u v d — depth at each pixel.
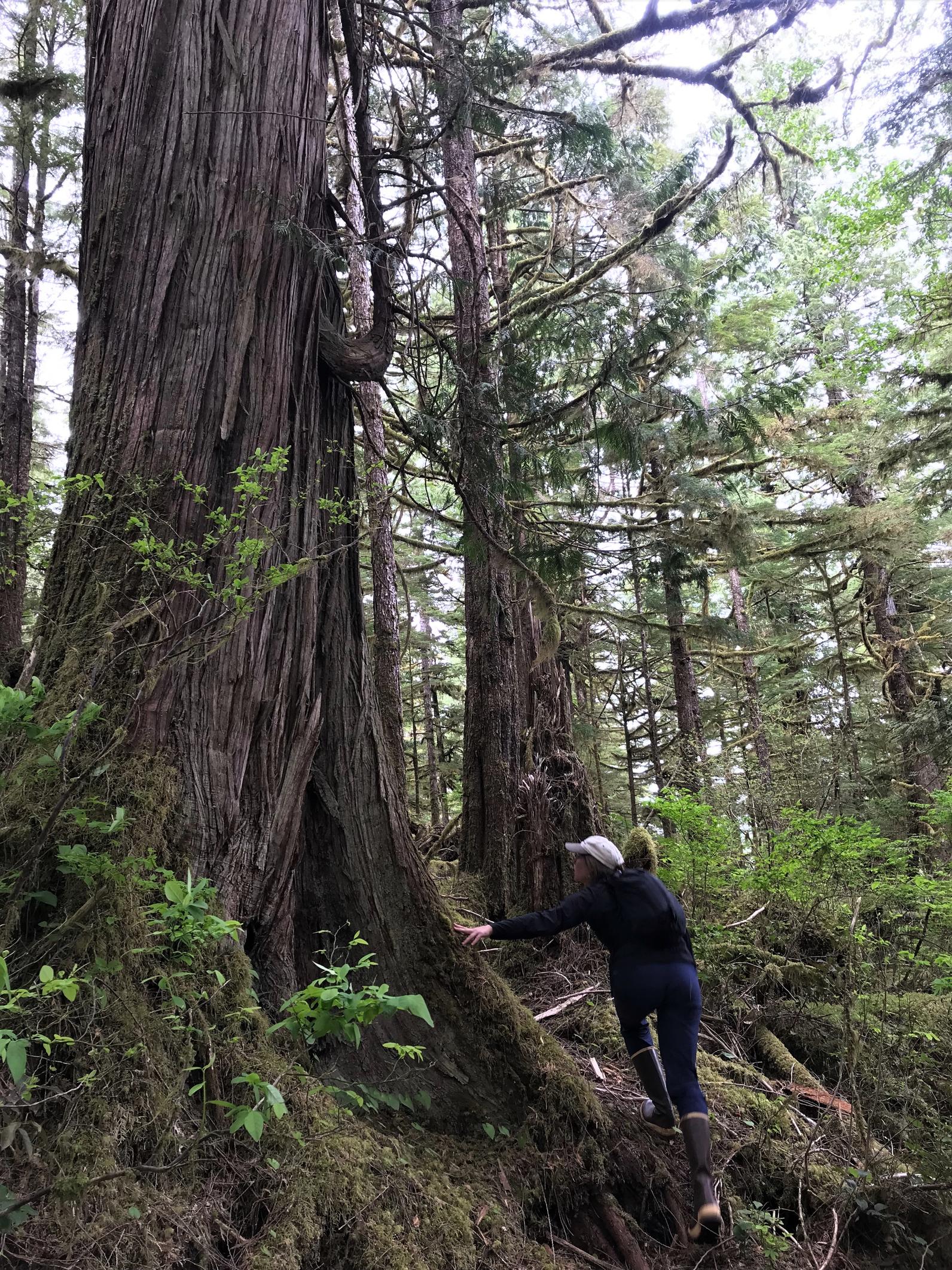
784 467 10.98
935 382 10.39
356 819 3.54
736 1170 3.59
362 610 3.92
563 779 6.18
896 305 12.34
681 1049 3.23
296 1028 1.99
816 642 14.95
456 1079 3.27
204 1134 2.15
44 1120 1.91
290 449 3.47
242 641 3.02
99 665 2.29
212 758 2.88
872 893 5.41
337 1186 2.32
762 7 6.35
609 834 6.45
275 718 3.15
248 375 3.31
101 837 2.42
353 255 4.84
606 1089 3.76
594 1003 4.78
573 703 10.73
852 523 10.02
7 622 4.98
